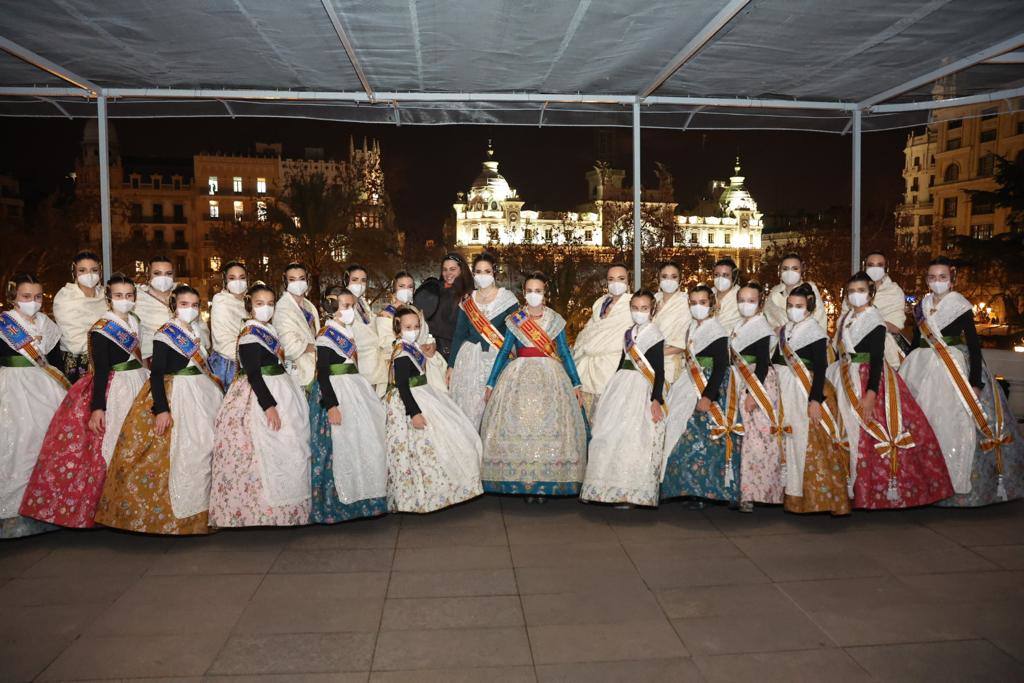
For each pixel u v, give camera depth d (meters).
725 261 5.20
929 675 2.65
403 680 2.64
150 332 4.70
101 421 4.25
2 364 4.32
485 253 5.19
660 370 4.56
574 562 3.80
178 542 4.14
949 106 6.25
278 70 5.25
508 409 4.77
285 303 4.57
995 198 20.14
